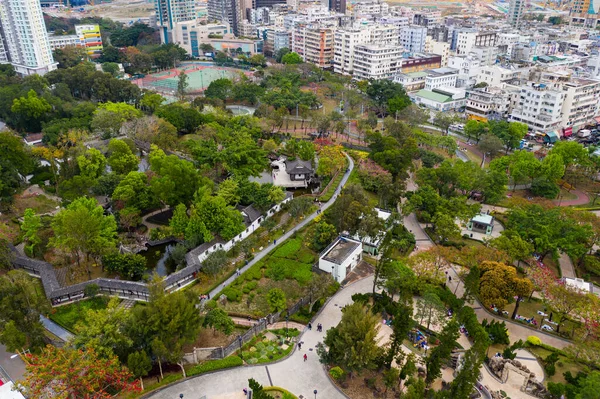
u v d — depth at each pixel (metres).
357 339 106.81
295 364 115.50
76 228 140.25
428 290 131.00
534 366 117.56
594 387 98.44
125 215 163.12
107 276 146.12
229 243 159.75
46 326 125.62
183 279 142.50
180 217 159.25
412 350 120.81
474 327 114.50
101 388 98.38
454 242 170.75
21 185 196.25
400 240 162.38
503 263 137.25
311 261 155.62
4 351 116.31
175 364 113.31
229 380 110.12
